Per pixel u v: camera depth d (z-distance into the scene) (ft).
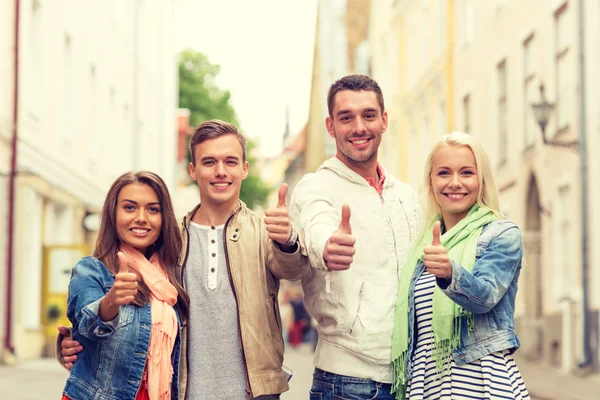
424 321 17.78
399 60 111.75
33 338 70.95
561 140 60.03
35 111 74.69
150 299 17.20
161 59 139.33
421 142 99.50
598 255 54.95
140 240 17.51
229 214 18.31
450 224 18.49
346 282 18.33
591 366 55.11
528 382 51.67
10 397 43.09
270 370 17.78
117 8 104.83
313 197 18.51
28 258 73.20
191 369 17.52
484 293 16.52
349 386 18.24
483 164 18.15
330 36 146.20
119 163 105.91
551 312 61.87
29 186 71.36
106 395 16.76
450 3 86.28
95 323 16.24
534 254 66.18
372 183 19.10
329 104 19.03
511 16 69.56
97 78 94.94
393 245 18.80
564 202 60.23
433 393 17.49
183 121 178.19
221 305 17.74
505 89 72.02
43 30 75.56
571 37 58.39
